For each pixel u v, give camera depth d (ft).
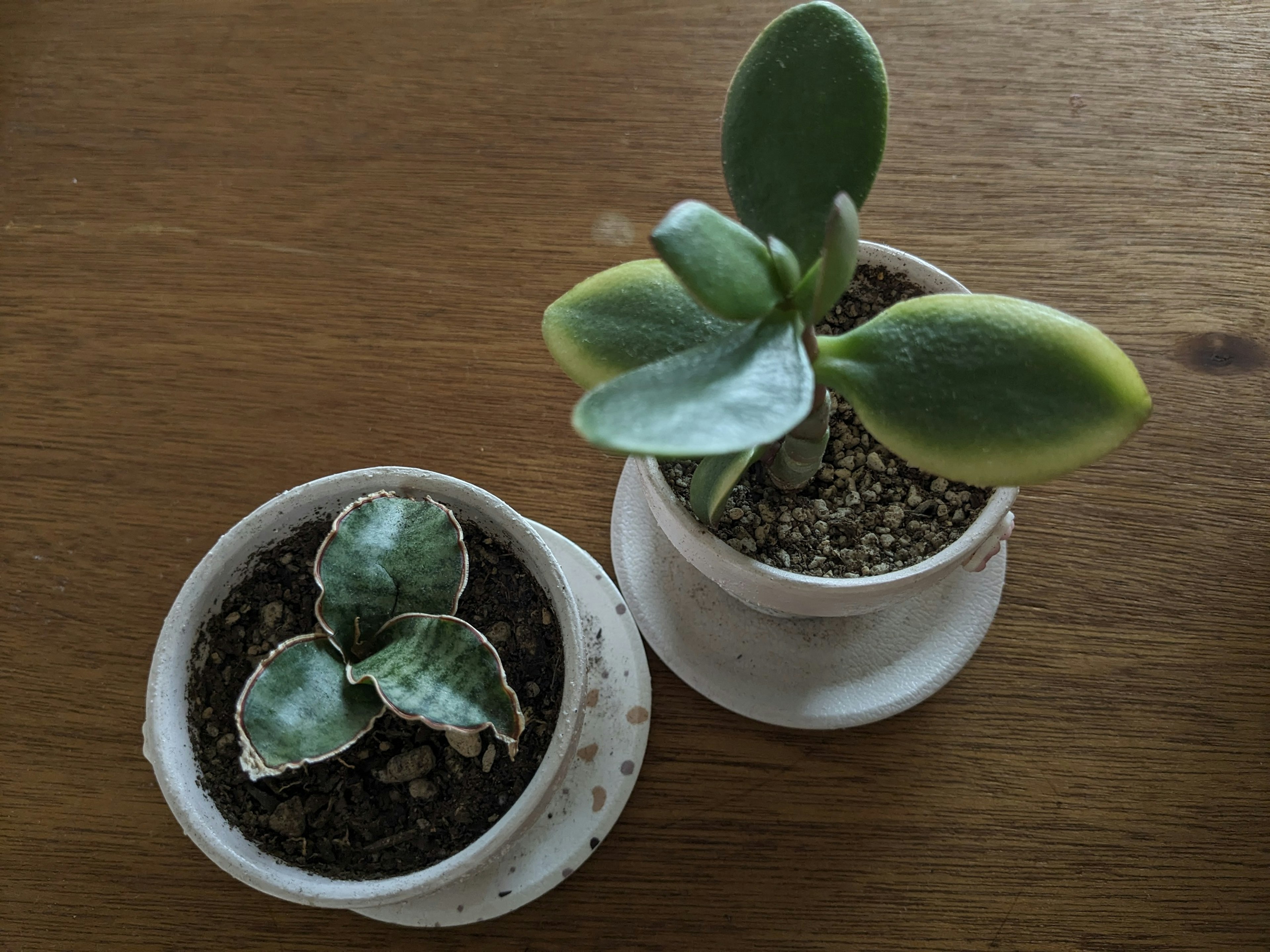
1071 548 0.94
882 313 0.65
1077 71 1.06
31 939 0.86
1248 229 1.01
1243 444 0.95
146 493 0.98
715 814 0.88
